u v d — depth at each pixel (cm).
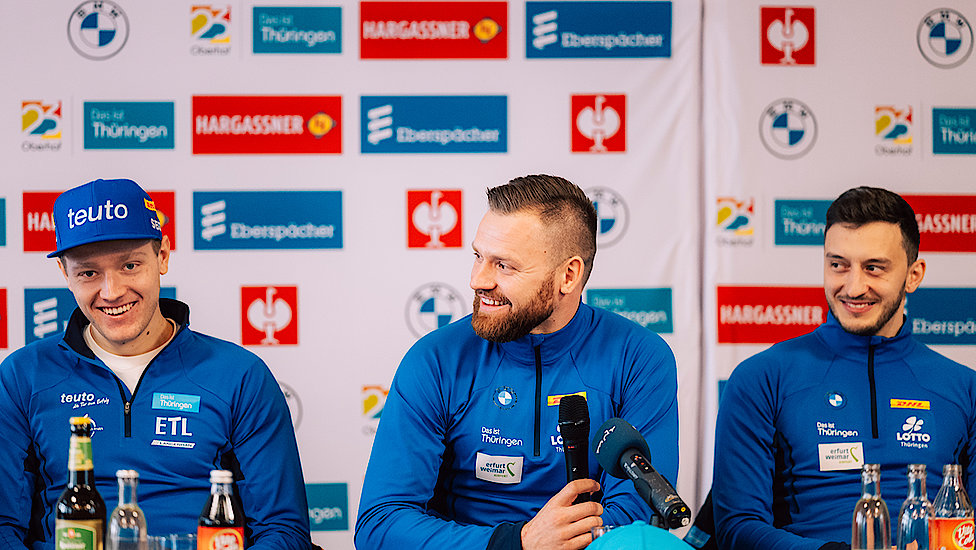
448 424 377
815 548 354
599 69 566
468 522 370
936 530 308
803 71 570
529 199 352
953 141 572
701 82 570
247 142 557
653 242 566
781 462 418
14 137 548
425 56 562
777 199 567
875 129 570
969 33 573
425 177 562
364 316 559
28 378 388
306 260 558
